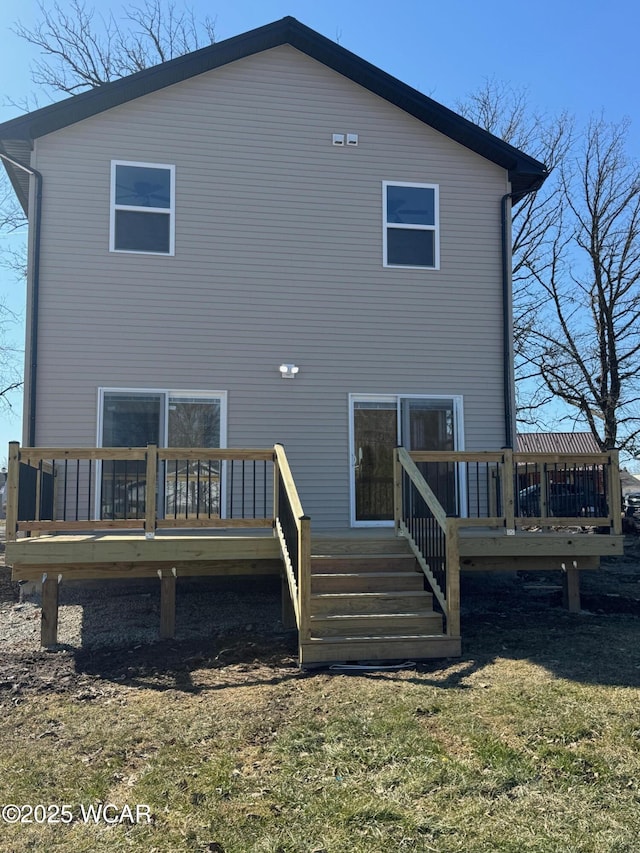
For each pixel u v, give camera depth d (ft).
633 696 15.71
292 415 30.01
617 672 17.62
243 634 22.26
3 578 33.06
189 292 29.55
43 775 12.24
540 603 27.86
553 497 25.99
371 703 15.39
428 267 32.07
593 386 70.49
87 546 21.17
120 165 29.45
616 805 11.16
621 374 69.51
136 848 10.05
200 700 16.01
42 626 21.20
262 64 31.14
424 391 31.45
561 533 26.53
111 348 28.60
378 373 31.07
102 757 12.98
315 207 31.12
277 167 30.89
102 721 14.79
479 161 33.17
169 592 22.20
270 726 14.23
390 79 31.27
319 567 21.81
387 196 31.99
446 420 31.68
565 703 15.25
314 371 30.42
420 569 22.31
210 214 30.07
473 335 32.27
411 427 31.22
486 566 25.00
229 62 30.71
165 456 21.85
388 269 31.58
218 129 30.48
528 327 74.23
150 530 21.67
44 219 28.58
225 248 30.07
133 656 20.01
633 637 21.52
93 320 28.58
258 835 10.34
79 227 28.84
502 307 32.68
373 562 22.12
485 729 13.89
